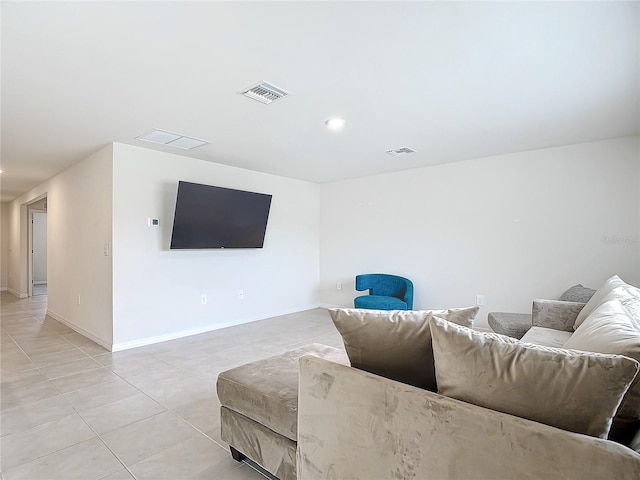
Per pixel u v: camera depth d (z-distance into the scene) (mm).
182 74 2199
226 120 3006
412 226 4941
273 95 2516
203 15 1634
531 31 1774
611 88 2416
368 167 4832
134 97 2531
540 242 3943
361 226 5520
